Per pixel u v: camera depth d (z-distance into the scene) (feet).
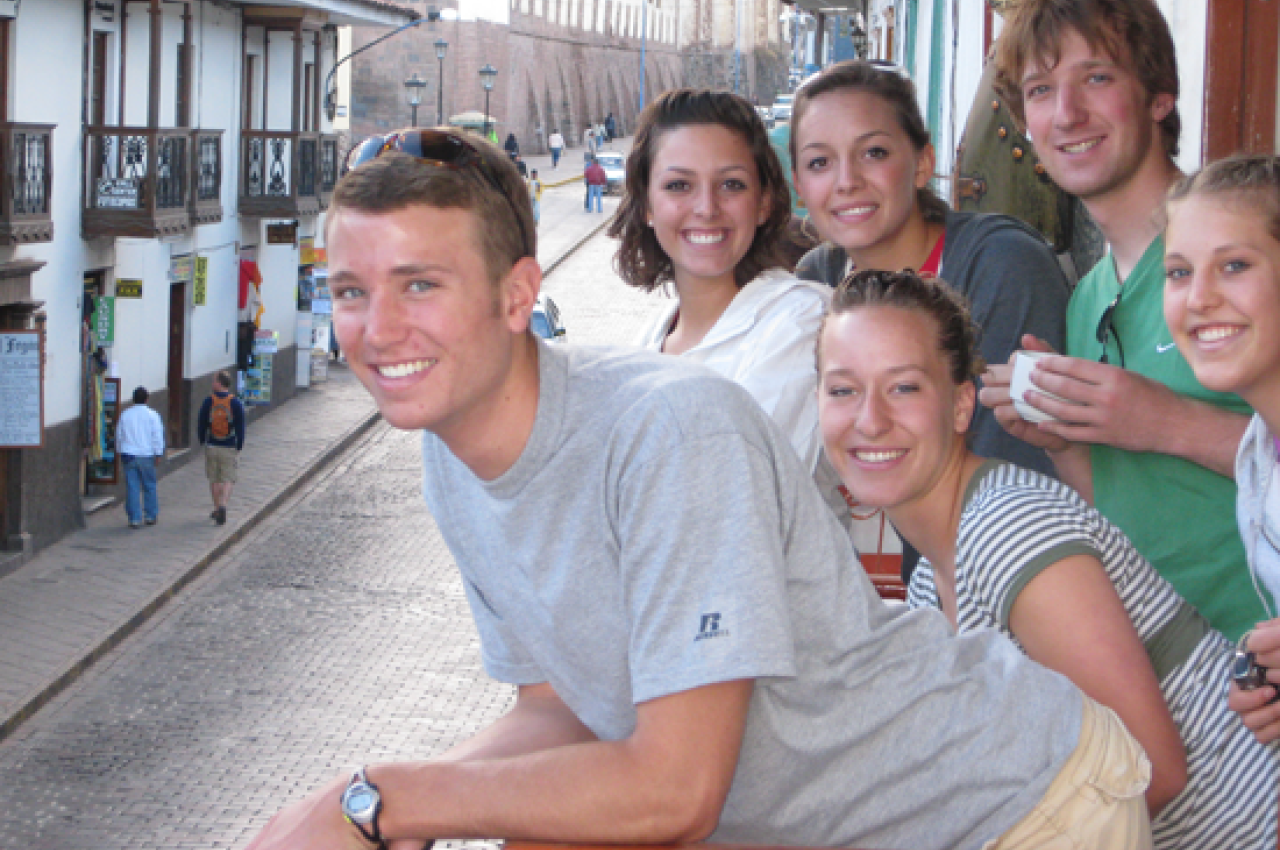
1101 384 9.37
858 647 7.06
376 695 45.83
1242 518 8.80
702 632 6.42
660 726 6.43
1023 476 8.39
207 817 36.94
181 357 77.15
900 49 56.24
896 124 12.10
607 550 6.86
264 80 87.71
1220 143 12.21
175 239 74.49
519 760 6.59
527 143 252.01
